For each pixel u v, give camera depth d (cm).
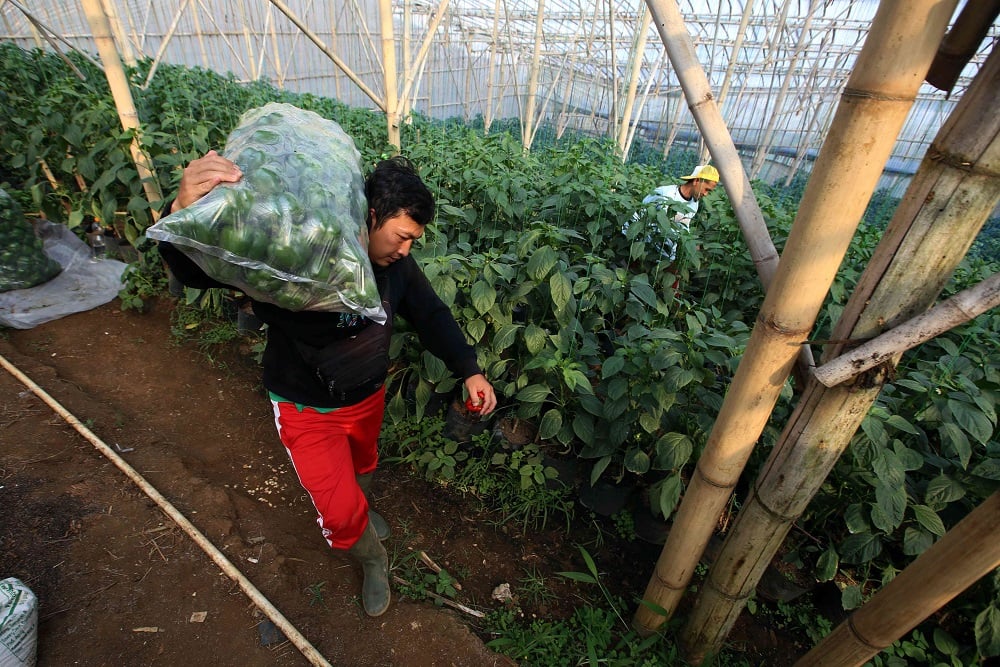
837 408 144
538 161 562
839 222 121
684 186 471
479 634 234
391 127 488
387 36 454
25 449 275
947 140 113
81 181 463
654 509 252
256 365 378
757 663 243
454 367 221
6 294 395
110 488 261
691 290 427
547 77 1823
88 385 343
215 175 132
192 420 329
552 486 297
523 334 302
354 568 249
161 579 227
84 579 223
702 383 260
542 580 261
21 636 185
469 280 293
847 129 112
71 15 1099
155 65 574
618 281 308
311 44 1448
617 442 251
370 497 289
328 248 140
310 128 171
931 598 143
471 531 280
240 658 206
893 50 103
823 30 1179
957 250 119
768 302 141
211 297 395
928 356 322
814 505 255
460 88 1825
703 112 145
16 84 632
